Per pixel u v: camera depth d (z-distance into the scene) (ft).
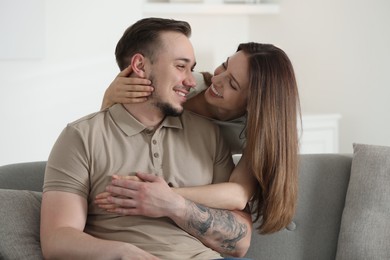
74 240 7.18
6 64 12.78
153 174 7.77
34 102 13.08
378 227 8.75
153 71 7.93
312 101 15.30
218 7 15.02
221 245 7.88
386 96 13.65
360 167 9.06
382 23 13.65
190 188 7.79
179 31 8.07
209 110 8.63
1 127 12.88
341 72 14.55
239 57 8.18
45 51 13.05
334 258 9.10
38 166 8.64
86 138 7.69
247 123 8.16
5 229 7.60
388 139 13.67
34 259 7.47
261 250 8.93
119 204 7.52
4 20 12.60
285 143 8.12
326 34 14.79
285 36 15.71
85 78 13.43
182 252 7.58
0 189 7.95
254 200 8.41
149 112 7.98
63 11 13.12
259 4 15.47
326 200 9.18
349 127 14.48
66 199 7.48
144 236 7.60
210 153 8.25
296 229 9.08
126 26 13.65
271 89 8.04
